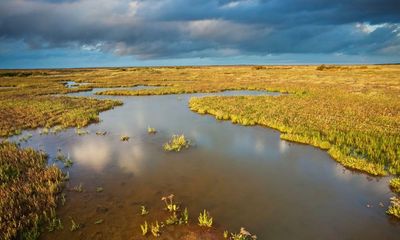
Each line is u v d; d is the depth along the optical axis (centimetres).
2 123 1883
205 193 915
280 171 1095
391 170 1050
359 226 731
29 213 779
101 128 1831
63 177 1027
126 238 677
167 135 1633
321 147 1350
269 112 2103
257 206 830
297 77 5975
